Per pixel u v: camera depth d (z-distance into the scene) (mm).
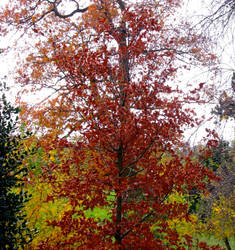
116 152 4332
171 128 4137
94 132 3918
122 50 4367
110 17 8484
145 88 3971
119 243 3861
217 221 6766
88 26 8836
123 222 3990
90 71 4031
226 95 3527
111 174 4254
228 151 4809
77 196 3881
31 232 3510
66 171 4016
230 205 6270
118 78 4324
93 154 4227
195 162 4164
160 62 4500
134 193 4406
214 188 5906
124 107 4012
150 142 4219
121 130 3924
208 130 3709
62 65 4121
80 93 3977
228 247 10734
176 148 4246
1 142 3344
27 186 4816
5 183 3172
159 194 3992
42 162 5070
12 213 3131
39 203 4660
